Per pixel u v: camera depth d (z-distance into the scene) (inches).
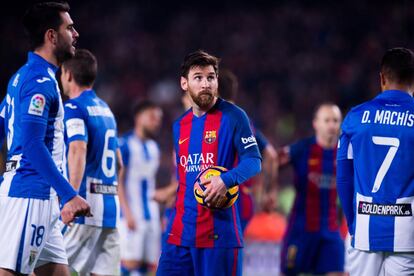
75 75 824.9
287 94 3134.8
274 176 1127.6
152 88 3292.3
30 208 634.8
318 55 3339.1
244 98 3154.5
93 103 824.9
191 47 3558.1
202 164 684.7
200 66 680.4
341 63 3260.3
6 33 3462.1
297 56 3366.1
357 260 685.3
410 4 2864.2
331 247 1109.1
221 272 671.8
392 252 660.7
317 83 3174.2
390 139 664.4
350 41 3363.7
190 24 3676.2
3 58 3361.2
